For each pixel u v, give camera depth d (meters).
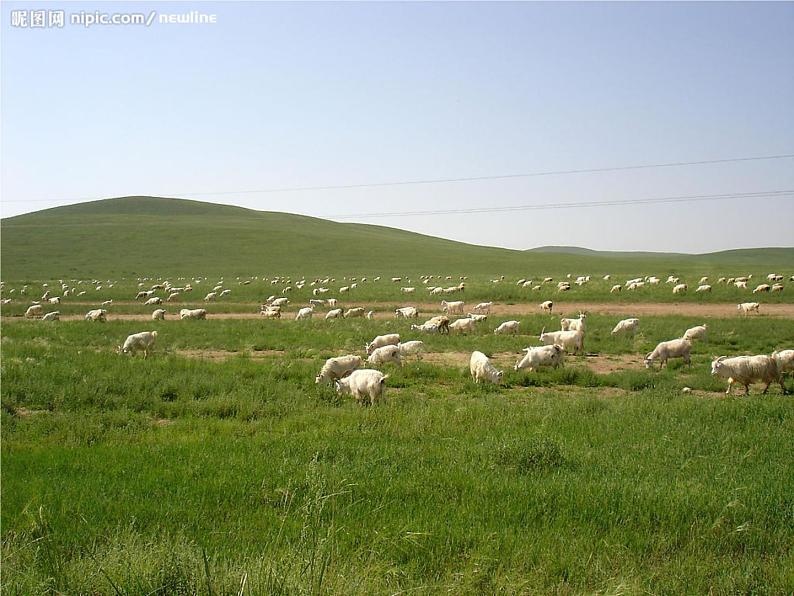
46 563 5.64
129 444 9.90
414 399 13.38
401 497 7.39
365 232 159.50
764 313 32.88
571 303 40.59
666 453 9.19
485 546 5.94
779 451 9.22
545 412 11.84
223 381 14.77
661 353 17.89
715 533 6.39
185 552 5.53
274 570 5.22
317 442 9.55
